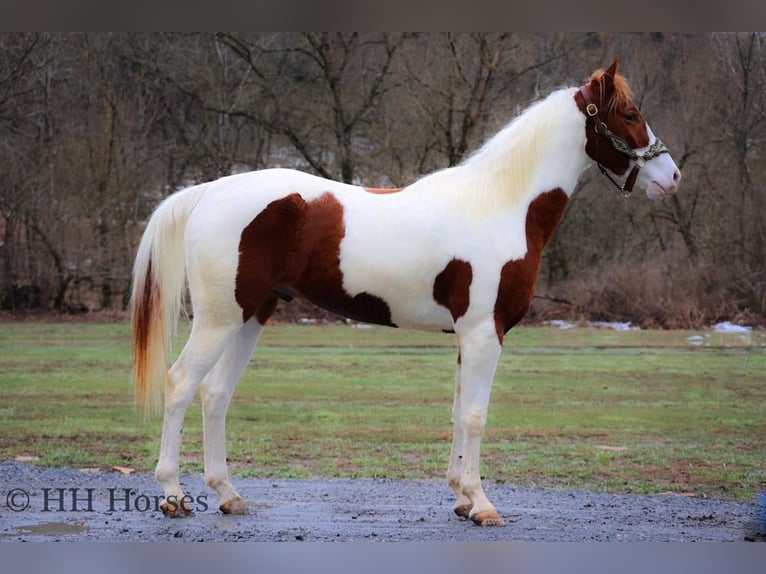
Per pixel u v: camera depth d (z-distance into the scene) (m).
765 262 16.62
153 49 18.53
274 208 4.86
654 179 5.23
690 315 16.17
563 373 11.52
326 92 18.56
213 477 5.17
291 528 4.89
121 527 4.88
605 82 5.16
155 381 4.99
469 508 5.13
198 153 18.78
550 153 5.14
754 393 10.30
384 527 4.94
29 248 17.31
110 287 17.48
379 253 4.91
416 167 18.00
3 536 4.70
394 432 8.12
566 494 5.93
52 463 6.62
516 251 4.96
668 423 8.64
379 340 14.72
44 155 18.03
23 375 10.91
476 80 17.73
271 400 9.68
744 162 17.42
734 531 5.01
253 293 4.89
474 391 4.91
